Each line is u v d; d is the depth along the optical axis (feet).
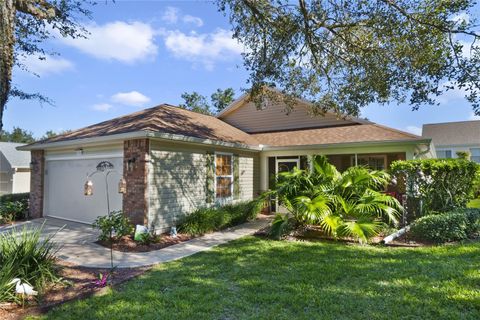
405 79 26.91
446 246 22.08
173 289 15.44
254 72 31.12
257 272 17.63
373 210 26.09
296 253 21.56
